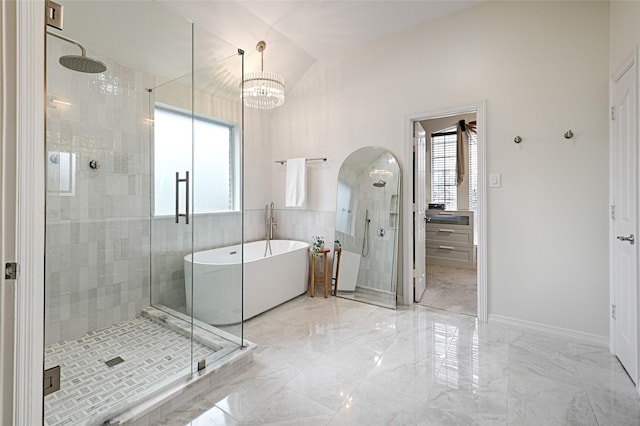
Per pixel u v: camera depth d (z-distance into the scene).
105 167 2.52
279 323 2.81
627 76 1.93
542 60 2.50
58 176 2.27
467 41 2.83
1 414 0.98
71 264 2.32
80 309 2.36
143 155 2.75
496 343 2.38
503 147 2.67
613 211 2.18
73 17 2.17
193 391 1.74
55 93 2.24
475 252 5.22
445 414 1.59
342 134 3.65
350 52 3.56
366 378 1.92
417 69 3.12
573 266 2.41
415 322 2.81
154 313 2.61
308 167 3.94
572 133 2.38
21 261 0.99
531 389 1.79
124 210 2.61
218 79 2.72
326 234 3.79
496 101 2.69
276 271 3.20
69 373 1.90
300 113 3.99
